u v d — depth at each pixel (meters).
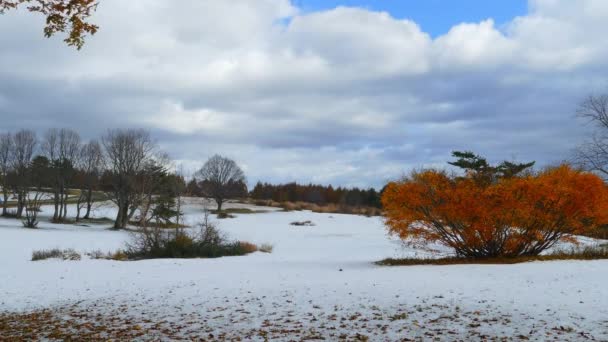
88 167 75.50
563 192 21.27
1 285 18.50
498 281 15.29
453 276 16.91
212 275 20.19
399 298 12.79
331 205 117.31
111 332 10.40
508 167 24.27
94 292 16.56
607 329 8.80
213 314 11.91
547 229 22.50
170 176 68.88
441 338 8.84
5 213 72.81
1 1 8.08
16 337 10.13
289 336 9.44
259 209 102.38
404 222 23.44
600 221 22.11
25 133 72.38
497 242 22.59
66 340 9.78
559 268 17.66
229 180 102.25
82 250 36.06
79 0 8.23
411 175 23.70
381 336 9.18
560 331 8.84
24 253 33.56
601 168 30.91
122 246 39.91
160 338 9.70
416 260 23.94
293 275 19.27
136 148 67.00
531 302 11.55
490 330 9.20
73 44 8.57
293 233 59.97
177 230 34.16
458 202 22.27
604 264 18.47
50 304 14.53
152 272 21.97
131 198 66.19
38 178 73.31
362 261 26.77
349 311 11.49
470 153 24.12
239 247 34.94
